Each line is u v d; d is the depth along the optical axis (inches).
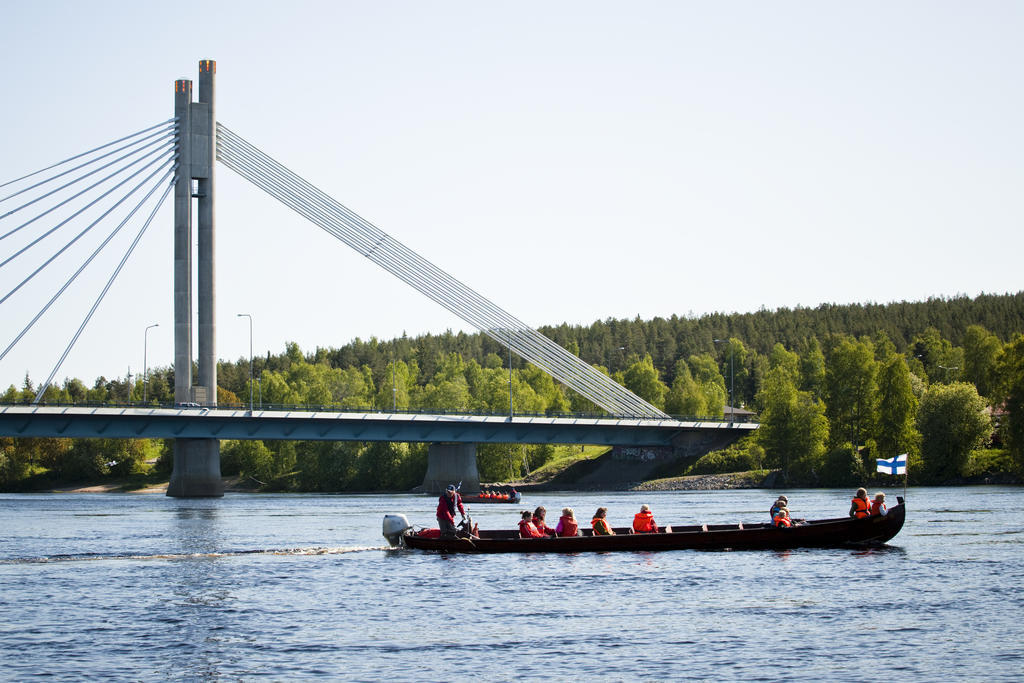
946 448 6146.7
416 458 7755.9
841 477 6407.5
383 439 6363.2
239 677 1444.4
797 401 6811.0
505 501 5664.4
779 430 6702.8
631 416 7529.5
